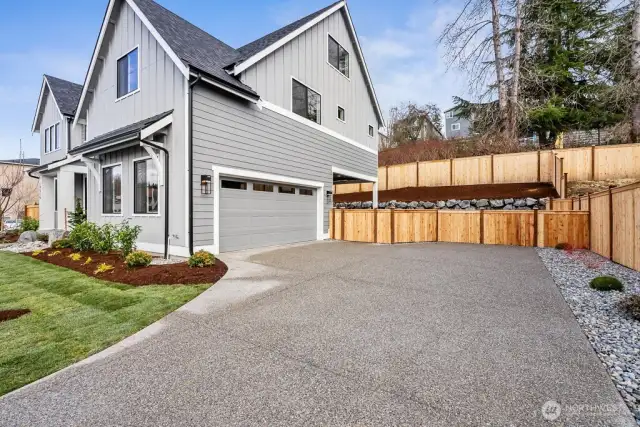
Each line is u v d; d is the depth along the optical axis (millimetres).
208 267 6164
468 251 9031
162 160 7871
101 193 9742
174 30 8758
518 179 13961
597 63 16391
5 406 2254
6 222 19375
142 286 5172
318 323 3693
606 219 7453
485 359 2838
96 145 8289
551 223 9859
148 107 8477
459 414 2119
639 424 2010
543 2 16344
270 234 9820
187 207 7348
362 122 14992
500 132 17594
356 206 18469
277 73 9805
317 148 11711
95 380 2566
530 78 16578
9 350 3084
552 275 5996
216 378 2574
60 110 15547
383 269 6523
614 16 14570
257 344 3174
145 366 2775
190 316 3914
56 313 4047
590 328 3523
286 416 2117
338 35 13062
